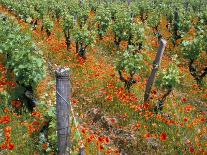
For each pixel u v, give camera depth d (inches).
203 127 547.2
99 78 680.4
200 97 713.6
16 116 477.4
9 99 507.2
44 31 1127.6
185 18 1309.1
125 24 994.1
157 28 1328.7
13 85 542.9
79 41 840.9
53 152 401.1
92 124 539.8
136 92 657.6
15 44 583.5
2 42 669.9
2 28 730.2
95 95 613.9
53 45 884.0
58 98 342.0
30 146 420.2
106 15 1165.1
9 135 401.7
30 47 546.9
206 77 852.6
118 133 516.4
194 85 754.8
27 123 458.9
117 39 1098.7
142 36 940.6
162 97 581.0
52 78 679.1
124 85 663.8
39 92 562.6
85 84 656.4
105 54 955.3
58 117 348.2
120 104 576.4
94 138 462.3
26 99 509.0
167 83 567.5
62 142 357.1
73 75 705.6
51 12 1456.7
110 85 614.5
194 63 952.9
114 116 556.7
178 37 1145.4
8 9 1376.7
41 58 557.0
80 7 1567.4
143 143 490.6
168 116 580.7
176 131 517.3
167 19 1455.5
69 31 995.9
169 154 474.9
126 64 630.5
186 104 657.0
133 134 512.1
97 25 1175.6
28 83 501.0
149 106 580.7
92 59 830.5
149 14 1648.6
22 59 502.0
